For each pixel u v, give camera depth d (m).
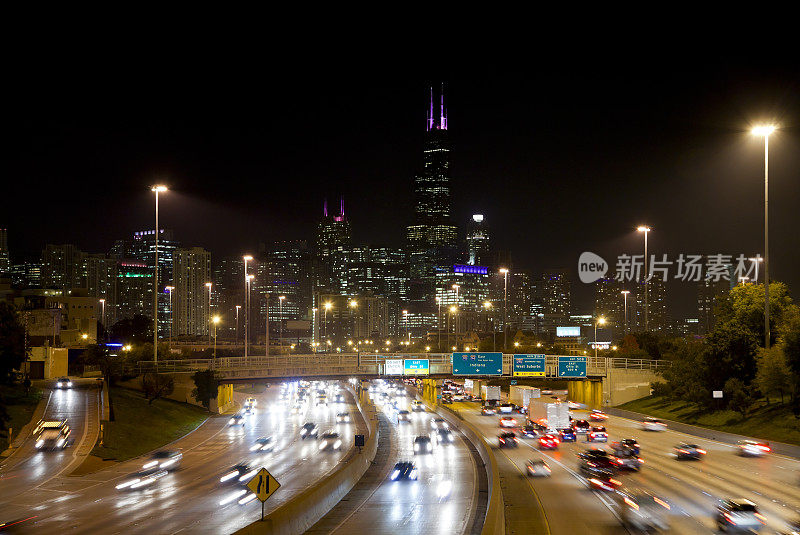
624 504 46.91
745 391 97.38
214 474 65.25
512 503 48.22
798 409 82.62
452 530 40.66
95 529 41.66
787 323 103.62
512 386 157.38
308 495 43.84
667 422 102.25
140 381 121.44
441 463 72.44
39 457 71.56
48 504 50.34
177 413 113.31
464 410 144.25
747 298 118.62
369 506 49.47
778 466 64.31
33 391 106.06
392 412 137.75
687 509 44.62
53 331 149.75
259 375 118.31
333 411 141.50
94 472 65.44
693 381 105.19
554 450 80.62
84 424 86.88
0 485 58.75
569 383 150.50
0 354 75.69
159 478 63.00
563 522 41.59
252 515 45.50
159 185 112.00
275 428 109.19
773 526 38.88
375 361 113.25
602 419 114.06
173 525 42.56
